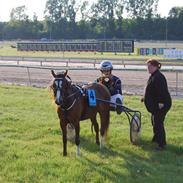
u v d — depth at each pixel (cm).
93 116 874
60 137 958
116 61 3566
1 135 971
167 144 895
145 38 9194
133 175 699
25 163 744
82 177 679
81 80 2202
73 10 10662
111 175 693
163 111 852
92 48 5203
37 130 1017
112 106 917
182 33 9100
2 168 725
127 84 2070
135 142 909
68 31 10275
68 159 776
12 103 1420
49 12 10769
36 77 2459
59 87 752
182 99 1559
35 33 10725
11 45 7800
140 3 10338
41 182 656
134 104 1380
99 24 10338
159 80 839
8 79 2358
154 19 9825
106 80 937
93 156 802
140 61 3525
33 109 1312
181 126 1075
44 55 4888
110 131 1000
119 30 9794
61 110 784
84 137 957
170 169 738
